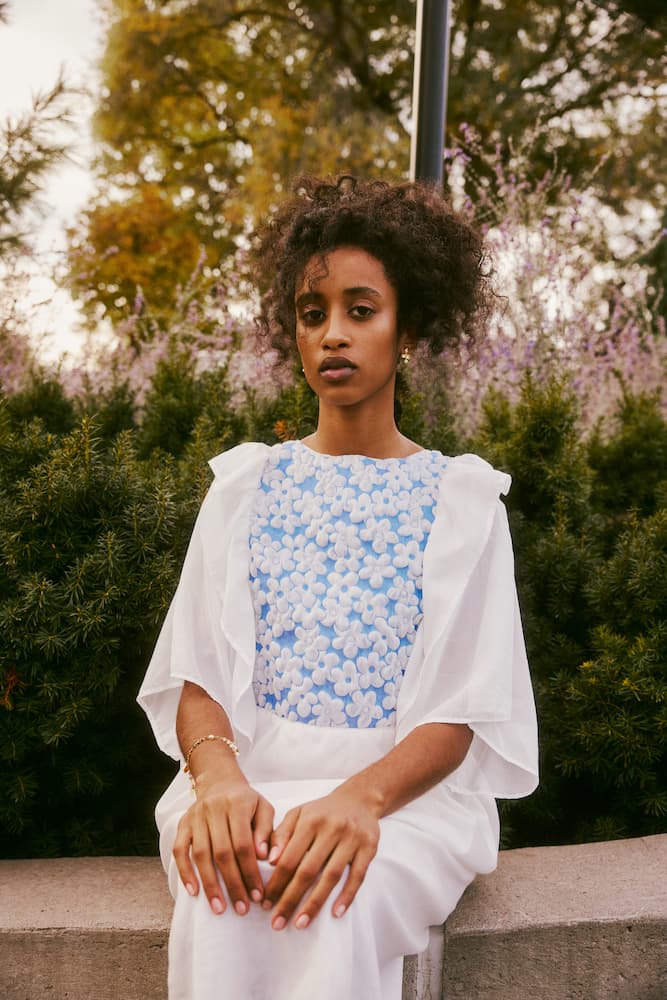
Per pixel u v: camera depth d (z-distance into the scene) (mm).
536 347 3320
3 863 1698
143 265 13312
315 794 1315
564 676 1994
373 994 1198
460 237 1642
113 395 2852
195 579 1522
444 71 2820
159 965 1475
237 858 1180
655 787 1968
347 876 1188
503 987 1489
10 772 1814
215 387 2686
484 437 2570
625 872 1646
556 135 11516
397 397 1806
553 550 2148
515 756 1439
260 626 1459
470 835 1390
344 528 1457
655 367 4332
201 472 2074
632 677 1870
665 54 11414
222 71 14383
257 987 1199
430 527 1472
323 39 13055
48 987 1487
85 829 1930
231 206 13797
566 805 2129
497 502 1483
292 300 1610
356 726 1406
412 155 2887
